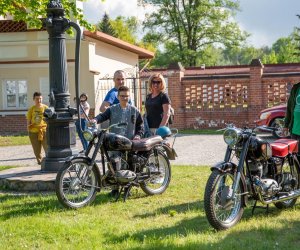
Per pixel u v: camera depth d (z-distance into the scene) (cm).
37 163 1248
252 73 2217
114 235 566
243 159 601
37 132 1166
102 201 754
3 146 1730
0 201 773
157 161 794
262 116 1788
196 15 5100
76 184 714
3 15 1659
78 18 1650
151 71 3328
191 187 851
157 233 574
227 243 531
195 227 601
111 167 733
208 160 1249
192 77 2291
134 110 787
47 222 621
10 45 2288
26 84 2297
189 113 2300
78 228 594
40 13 1581
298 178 691
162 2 5206
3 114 2312
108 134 732
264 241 539
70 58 2211
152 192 793
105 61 2462
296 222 618
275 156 655
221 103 2273
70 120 912
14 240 553
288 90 2178
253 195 625
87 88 2236
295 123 745
